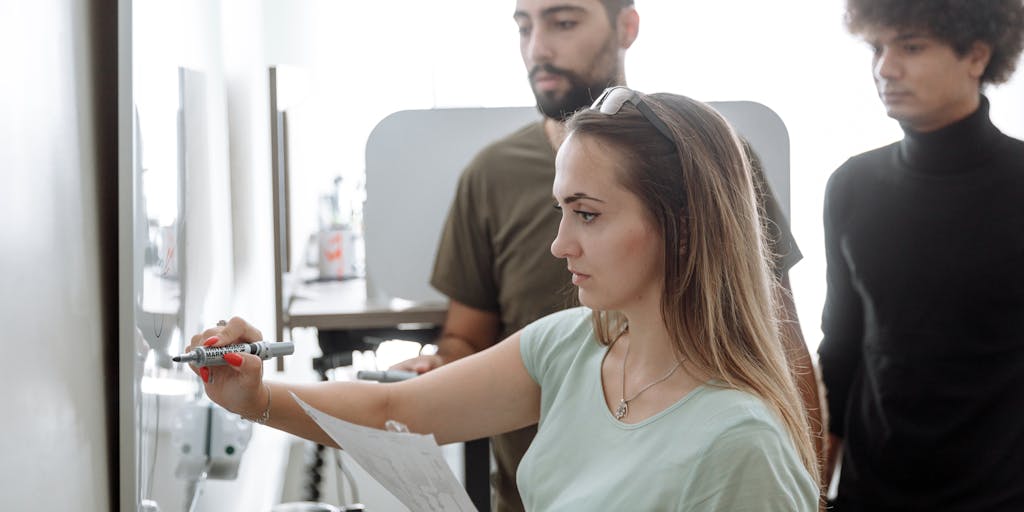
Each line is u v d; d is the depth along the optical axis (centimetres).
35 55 73
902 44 226
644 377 113
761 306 110
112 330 99
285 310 238
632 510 105
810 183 315
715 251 106
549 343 131
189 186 145
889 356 230
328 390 128
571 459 117
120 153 92
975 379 224
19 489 68
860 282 233
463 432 134
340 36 389
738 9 337
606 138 106
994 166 223
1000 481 225
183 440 134
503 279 223
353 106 391
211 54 190
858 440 236
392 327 254
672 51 342
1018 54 223
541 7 223
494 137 241
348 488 300
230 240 230
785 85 328
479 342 227
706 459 100
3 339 65
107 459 96
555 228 217
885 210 230
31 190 72
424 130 241
